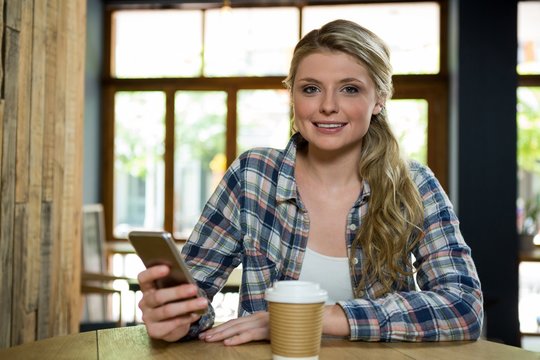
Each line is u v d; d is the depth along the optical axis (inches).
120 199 249.1
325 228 56.4
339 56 52.2
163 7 247.6
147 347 46.8
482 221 213.3
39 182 79.7
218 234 57.4
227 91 243.6
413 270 57.1
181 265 41.9
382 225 54.4
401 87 235.3
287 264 56.3
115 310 230.7
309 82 53.0
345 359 42.9
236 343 47.3
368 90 53.2
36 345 47.8
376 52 53.0
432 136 234.4
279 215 56.6
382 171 55.2
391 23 238.5
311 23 242.5
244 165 57.9
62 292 87.4
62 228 87.0
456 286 50.9
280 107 242.1
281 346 39.3
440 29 236.1
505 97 213.6
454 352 45.3
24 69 74.9
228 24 245.1
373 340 47.9
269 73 243.4
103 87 248.5
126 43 249.4
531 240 220.8
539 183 230.7
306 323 38.9
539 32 228.4
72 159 89.8
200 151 245.3
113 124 249.0
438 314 48.6
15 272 73.8
